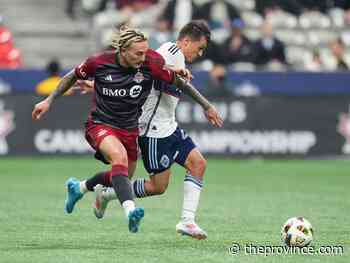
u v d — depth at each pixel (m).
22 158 62.94
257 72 68.81
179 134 30.62
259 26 81.00
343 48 77.31
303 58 80.19
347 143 64.88
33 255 27.08
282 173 57.03
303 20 82.56
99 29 80.12
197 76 67.88
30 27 81.19
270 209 39.78
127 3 81.44
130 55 28.38
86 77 29.38
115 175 28.16
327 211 39.22
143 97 29.45
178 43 30.23
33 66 79.19
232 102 63.91
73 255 27.09
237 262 26.11
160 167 30.58
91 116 29.72
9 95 62.59
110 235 31.44
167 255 27.20
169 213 38.06
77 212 37.75
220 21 77.12
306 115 64.62
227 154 64.00
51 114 63.09
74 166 58.84
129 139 29.56
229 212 38.56
